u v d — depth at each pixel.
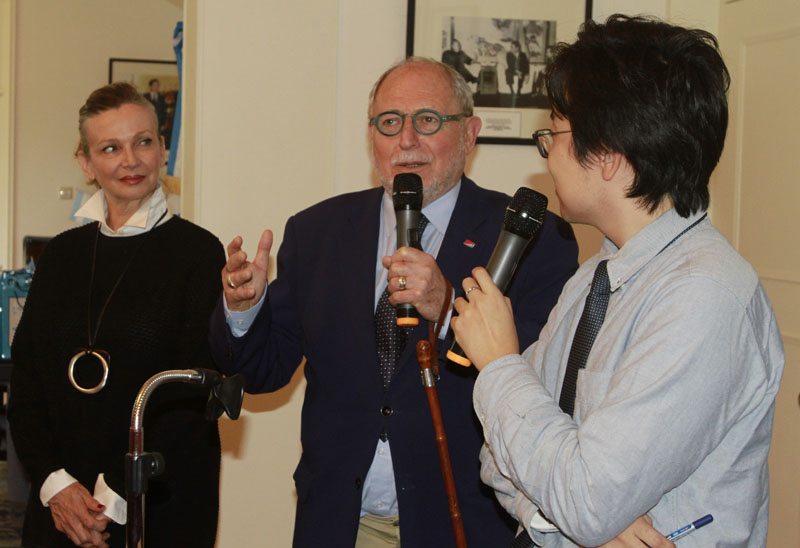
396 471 1.55
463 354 1.20
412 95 1.68
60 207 7.30
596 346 1.04
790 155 2.59
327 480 1.59
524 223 1.23
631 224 1.05
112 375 1.87
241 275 1.52
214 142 2.72
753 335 0.94
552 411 0.99
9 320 2.82
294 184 2.76
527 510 1.08
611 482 0.89
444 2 2.78
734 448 0.97
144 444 1.85
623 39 1.02
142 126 2.00
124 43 7.38
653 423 0.89
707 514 0.96
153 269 1.95
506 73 2.81
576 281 1.23
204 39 2.70
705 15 2.92
